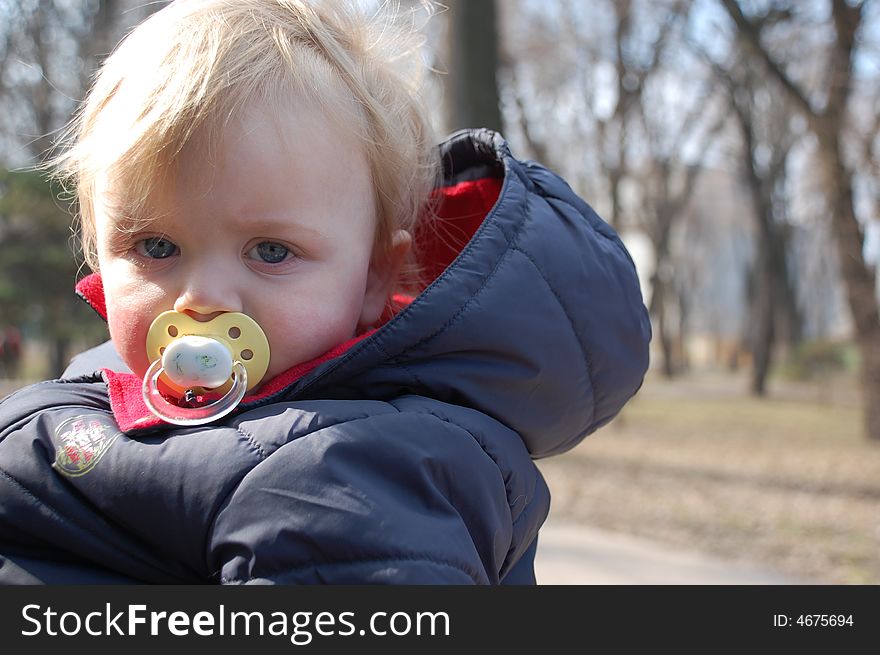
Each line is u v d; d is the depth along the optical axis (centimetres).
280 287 103
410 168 125
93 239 125
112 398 109
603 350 124
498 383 113
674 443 1236
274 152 101
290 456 93
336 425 97
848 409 1900
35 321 981
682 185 2850
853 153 1192
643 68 2003
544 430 122
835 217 1154
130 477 96
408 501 95
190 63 102
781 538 652
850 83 1108
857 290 1181
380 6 132
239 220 100
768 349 2316
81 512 99
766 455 1109
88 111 113
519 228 117
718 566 558
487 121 605
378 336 106
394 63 128
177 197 99
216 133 99
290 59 106
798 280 3469
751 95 2250
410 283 144
